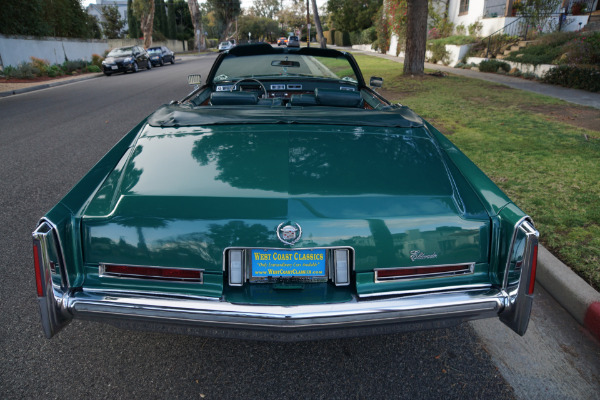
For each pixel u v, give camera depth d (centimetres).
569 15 1777
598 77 1098
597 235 339
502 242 188
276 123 247
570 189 431
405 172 212
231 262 184
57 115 967
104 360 229
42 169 547
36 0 2181
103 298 181
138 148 229
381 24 3409
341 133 241
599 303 255
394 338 250
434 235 187
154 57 2825
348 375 220
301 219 182
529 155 547
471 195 204
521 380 218
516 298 183
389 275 187
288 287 187
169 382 214
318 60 425
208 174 205
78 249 186
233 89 425
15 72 1870
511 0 1870
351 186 198
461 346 243
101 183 209
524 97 1020
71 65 2323
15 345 238
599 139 623
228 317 176
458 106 912
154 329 187
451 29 2373
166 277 184
